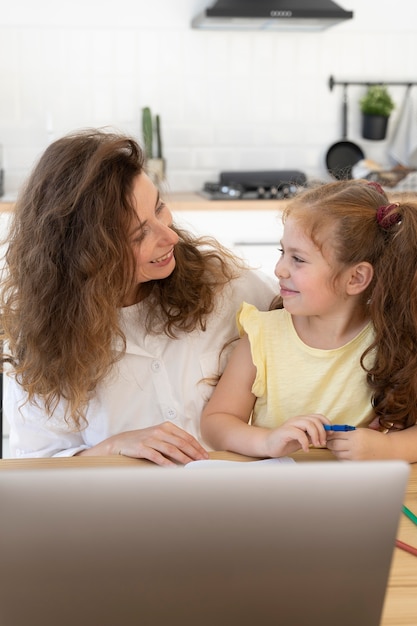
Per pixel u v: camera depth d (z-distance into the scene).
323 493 0.69
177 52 3.55
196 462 1.12
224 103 3.64
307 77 3.67
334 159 3.73
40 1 3.42
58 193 1.35
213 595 0.71
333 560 0.71
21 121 3.51
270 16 3.24
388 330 1.36
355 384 1.42
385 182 3.49
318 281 1.34
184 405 1.52
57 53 3.47
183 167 3.67
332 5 3.29
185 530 0.69
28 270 1.37
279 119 3.69
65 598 0.71
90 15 3.46
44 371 1.38
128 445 1.27
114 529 0.69
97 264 1.33
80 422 1.50
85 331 1.35
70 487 0.67
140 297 1.50
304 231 1.34
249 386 1.45
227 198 3.28
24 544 0.68
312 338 1.42
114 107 3.55
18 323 1.40
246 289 1.62
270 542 0.70
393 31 3.68
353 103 3.72
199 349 1.54
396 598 0.88
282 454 1.23
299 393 1.44
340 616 0.73
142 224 1.35
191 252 1.54
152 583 0.70
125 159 1.36
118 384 1.49
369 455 1.21
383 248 1.37
